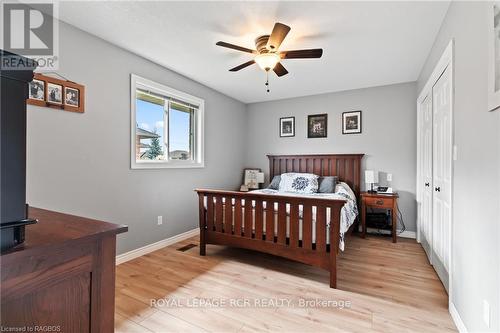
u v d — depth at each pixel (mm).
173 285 2150
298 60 2912
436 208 2449
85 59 2309
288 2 1869
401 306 1854
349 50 2650
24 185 684
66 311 737
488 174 1272
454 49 1793
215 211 2816
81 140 2289
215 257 2809
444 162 2176
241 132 4887
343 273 2416
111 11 1998
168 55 2811
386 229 3686
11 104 649
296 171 4473
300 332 1565
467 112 1551
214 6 1929
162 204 3170
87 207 2344
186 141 3688
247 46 2576
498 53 1154
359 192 3930
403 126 3730
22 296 643
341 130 4172
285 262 2676
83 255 779
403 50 2646
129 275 2338
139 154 2977
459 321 1602
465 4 1585
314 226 2334
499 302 1159
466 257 1537
